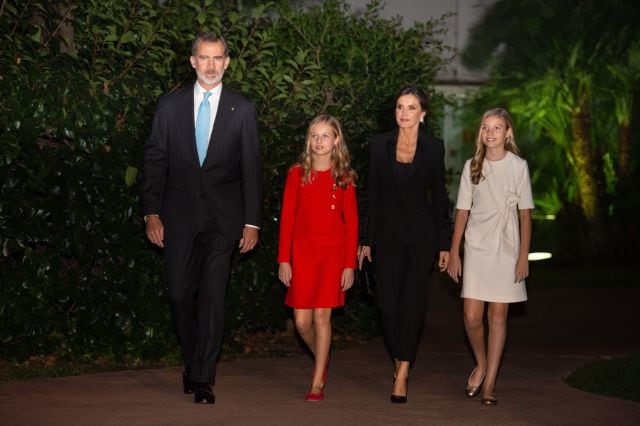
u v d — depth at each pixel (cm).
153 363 1145
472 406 973
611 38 2842
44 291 1060
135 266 1114
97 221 1080
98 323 1107
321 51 1467
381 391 1038
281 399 981
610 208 2753
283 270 994
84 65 1138
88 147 1054
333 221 984
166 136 950
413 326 986
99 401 944
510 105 2958
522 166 989
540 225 2809
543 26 2898
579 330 1548
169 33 1182
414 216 991
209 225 955
